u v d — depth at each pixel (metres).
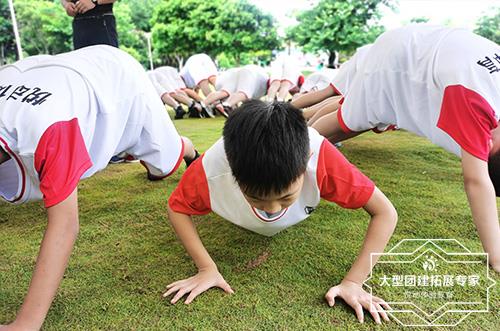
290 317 0.77
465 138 0.95
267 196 0.69
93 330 0.75
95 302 0.82
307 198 0.86
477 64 1.00
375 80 1.30
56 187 0.75
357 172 0.83
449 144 1.02
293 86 3.39
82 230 1.13
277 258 0.98
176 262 0.97
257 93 3.41
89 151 1.03
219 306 0.81
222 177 0.84
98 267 0.94
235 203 0.87
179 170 1.69
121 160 1.83
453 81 1.00
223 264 0.96
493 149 1.00
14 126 0.78
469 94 0.96
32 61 0.99
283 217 0.90
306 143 0.71
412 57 1.19
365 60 1.39
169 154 1.33
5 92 0.85
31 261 0.97
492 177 1.03
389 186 1.42
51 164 0.76
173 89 3.35
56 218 0.75
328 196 0.85
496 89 0.97
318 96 2.05
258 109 0.70
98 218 1.21
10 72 0.93
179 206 0.88
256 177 0.67
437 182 1.46
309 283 0.88
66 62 1.00
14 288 0.87
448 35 1.14
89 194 1.40
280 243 1.04
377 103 1.31
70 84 0.93
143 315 0.78
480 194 0.92
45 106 0.81
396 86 1.24
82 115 0.92
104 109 1.01
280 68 3.42
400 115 1.25
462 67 1.01
